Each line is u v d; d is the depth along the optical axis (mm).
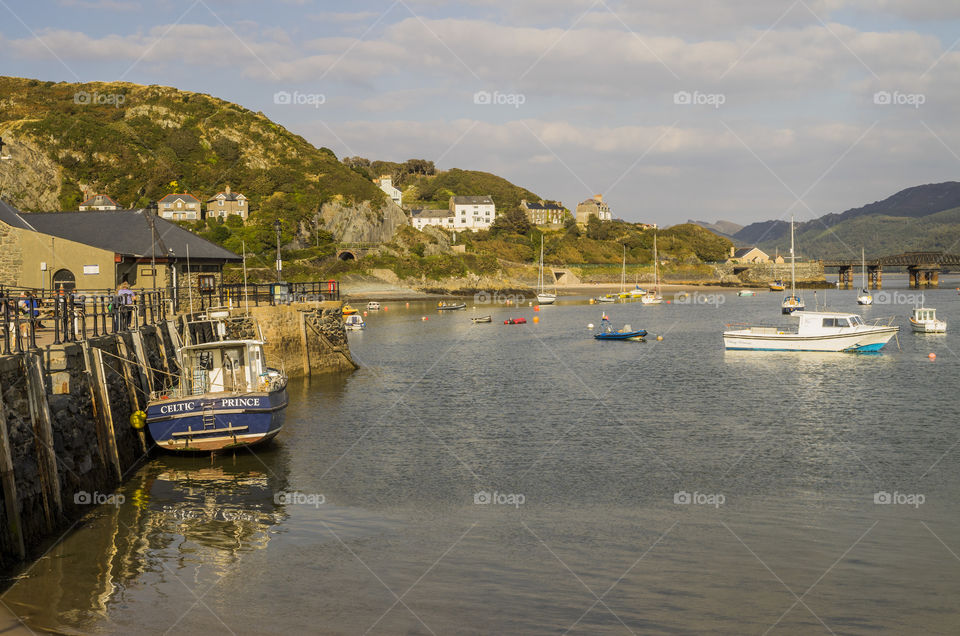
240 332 45781
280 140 189500
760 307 133750
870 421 35344
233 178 172500
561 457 28812
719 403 40406
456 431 33281
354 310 110500
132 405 27156
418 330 89562
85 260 43562
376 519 21781
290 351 48031
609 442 31312
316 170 184000
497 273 185625
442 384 46938
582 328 92250
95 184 162750
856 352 62219
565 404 40094
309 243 163500
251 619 15562
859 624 15672
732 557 19078
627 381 48562
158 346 32531
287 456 28703
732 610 16266
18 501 16922
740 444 30953
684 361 58875
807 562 18766
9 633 14539
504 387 45844
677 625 15594
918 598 16828
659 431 33406
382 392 43562
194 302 47531
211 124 185875
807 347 63031
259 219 158375
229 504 22906
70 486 20703
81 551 18766
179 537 20031
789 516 22094
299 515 22016
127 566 17953
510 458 28672
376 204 181625
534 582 17578
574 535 20578
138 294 36844
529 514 22266
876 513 22344
